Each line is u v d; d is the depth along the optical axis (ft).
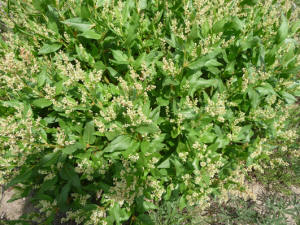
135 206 1.68
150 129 1.41
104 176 1.59
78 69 1.36
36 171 1.49
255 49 1.79
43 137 1.46
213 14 1.73
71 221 1.99
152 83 1.73
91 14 1.51
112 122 1.52
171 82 1.52
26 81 1.46
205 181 1.46
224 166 1.67
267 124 1.77
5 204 2.13
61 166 1.47
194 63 1.50
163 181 1.71
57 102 1.48
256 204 1.99
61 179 1.59
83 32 1.63
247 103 1.78
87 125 1.42
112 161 1.55
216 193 1.66
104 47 1.74
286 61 1.70
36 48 1.96
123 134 1.53
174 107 1.61
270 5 2.00
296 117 2.26
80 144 1.38
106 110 1.47
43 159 1.35
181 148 1.54
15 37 1.86
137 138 1.57
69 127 1.60
